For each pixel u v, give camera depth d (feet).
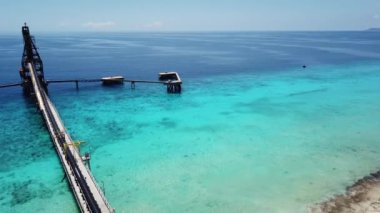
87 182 61.82
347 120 112.47
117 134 102.32
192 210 62.69
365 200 63.21
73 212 63.16
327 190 67.67
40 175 77.46
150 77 218.79
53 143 94.38
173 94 156.87
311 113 121.29
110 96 153.48
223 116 119.55
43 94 126.00
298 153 86.28
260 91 160.86
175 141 96.27
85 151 89.40
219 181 72.84
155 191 69.31
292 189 68.59
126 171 77.97
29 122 115.34
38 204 65.67
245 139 96.78
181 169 78.64
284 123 110.52
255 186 70.33
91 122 114.11
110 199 66.39
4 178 75.87
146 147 92.02
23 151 90.68
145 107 133.39
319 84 176.35
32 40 154.10
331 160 81.61
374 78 193.16
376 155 84.17
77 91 164.66
